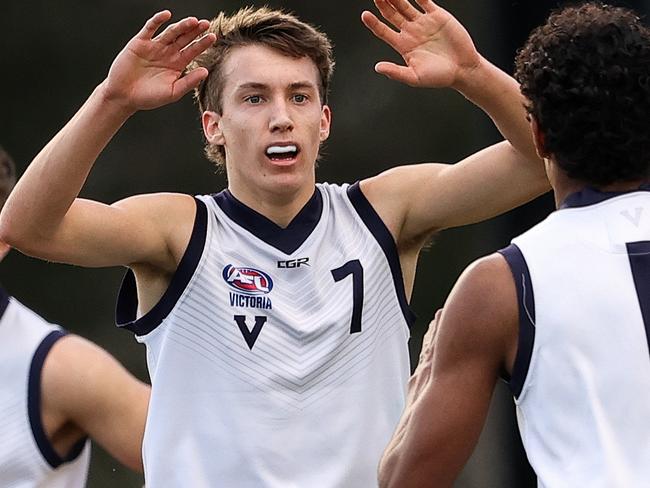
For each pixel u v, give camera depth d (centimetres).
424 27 1433
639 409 1068
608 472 1051
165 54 1399
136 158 4950
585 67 1115
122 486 3950
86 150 1401
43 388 1378
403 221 1545
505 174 1494
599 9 1160
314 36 1538
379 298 1509
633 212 1122
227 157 1549
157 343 1500
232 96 1514
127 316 1531
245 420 1458
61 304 4888
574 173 1141
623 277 1096
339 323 1478
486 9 4250
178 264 1486
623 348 1078
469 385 1123
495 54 3891
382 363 1506
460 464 1138
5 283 4875
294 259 1499
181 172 4972
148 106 1399
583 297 1092
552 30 1152
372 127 5053
